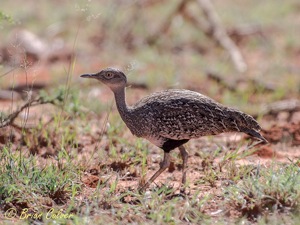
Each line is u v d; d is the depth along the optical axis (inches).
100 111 707.4
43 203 440.8
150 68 960.3
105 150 576.7
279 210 422.9
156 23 1181.1
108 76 497.0
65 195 455.5
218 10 1298.0
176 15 1080.2
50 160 531.8
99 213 427.8
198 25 1064.2
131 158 542.6
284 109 715.4
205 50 1067.3
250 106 749.3
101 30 1125.1
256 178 451.8
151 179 479.8
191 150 576.7
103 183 481.7
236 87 832.9
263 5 1355.8
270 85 826.2
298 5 1355.8
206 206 441.1
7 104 740.7
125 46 1087.6
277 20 1243.8
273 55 1044.5
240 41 1110.4
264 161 540.4
